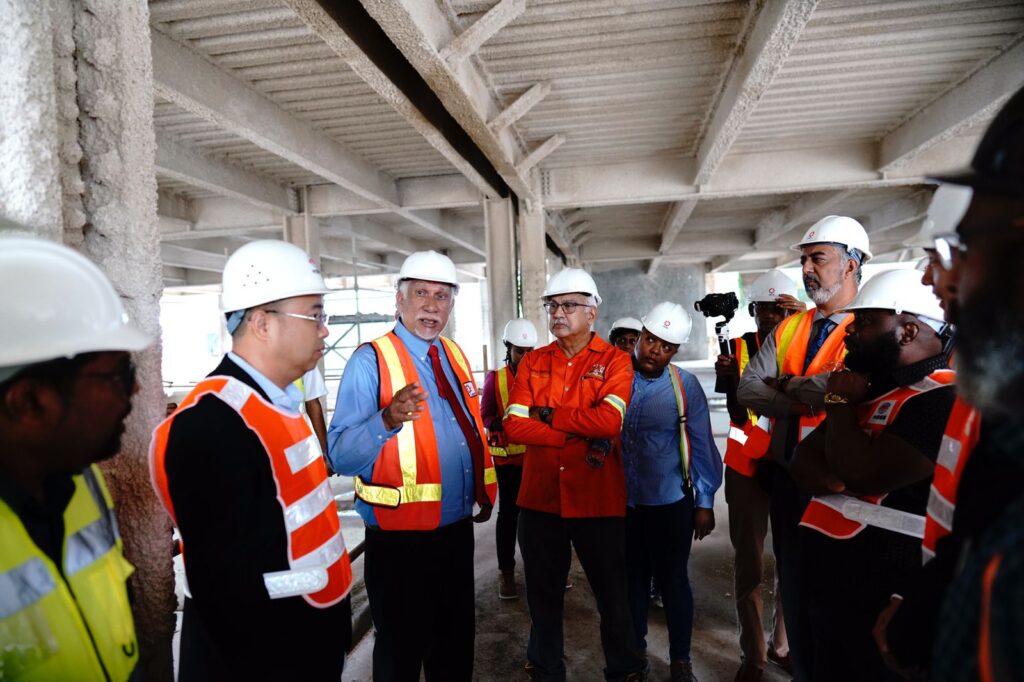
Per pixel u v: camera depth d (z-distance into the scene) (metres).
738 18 4.17
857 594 1.59
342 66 4.91
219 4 3.95
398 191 8.59
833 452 1.59
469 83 4.47
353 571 4.04
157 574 1.44
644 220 12.54
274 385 1.43
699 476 2.80
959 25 4.40
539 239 7.96
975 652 0.54
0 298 0.79
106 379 0.88
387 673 2.04
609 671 2.44
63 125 1.29
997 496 0.71
